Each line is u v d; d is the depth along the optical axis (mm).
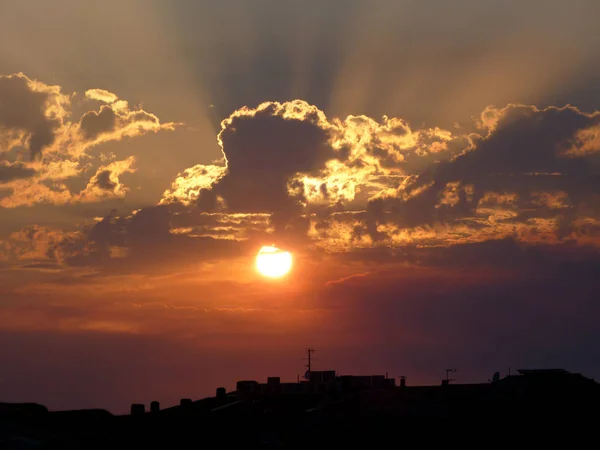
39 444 78500
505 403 93188
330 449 86625
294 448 86688
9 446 76875
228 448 86250
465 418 90938
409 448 87000
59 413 88125
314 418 90562
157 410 95062
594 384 96000
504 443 88375
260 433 88562
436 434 88688
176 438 87188
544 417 90875
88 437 83250
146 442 85438
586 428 90000
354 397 93938
